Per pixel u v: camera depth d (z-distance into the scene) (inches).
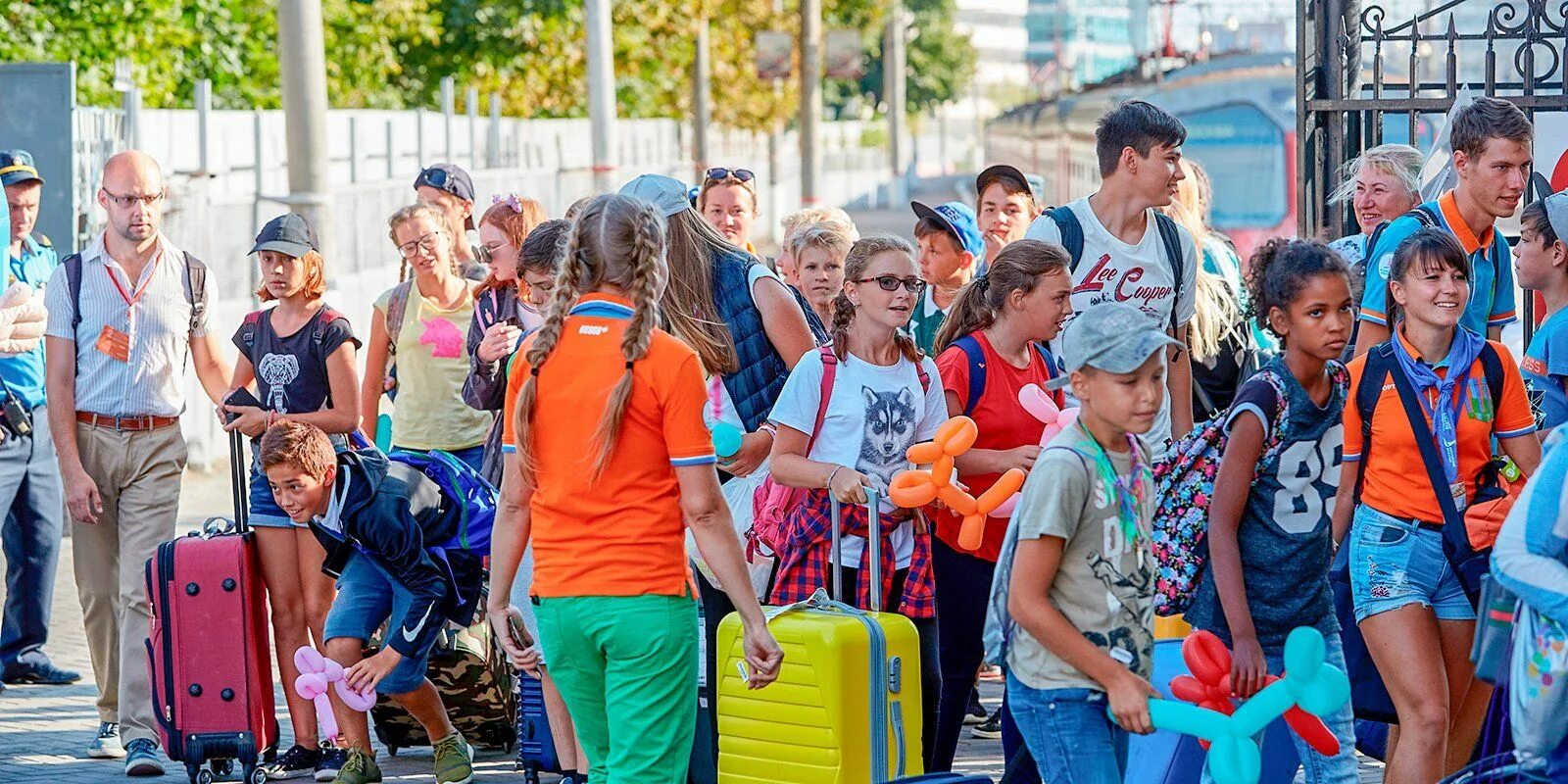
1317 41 526.0
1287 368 308.3
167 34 1440.7
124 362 459.2
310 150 951.6
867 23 3745.1
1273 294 307.0
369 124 1407.5
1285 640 313.3
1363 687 348.8
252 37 1695.4
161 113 994.1
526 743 410.0
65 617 634.8
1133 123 389.4
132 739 444.5
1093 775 270.2
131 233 458.3
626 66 2402.8
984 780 298.7
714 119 3120.1
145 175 458.6
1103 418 267.3
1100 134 397.4
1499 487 324.8
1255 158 1421.0
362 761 421.1
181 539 424.5
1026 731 278.2
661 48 2472.9
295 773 435.2
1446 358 325.4
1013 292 368.2
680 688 300.8
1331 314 302.4
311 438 397.7
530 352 300.5
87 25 1352.1
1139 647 273.6
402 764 450.6
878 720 335.9
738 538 300.5
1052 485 264.8
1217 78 1430.9
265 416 436.1
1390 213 445.1
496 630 320.2
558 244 369.7
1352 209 523.8
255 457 434.6
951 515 368.2
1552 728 247.8
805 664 334.3
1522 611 250.8
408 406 498.9
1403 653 323.6
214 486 890.7
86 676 557.0
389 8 1915.6
